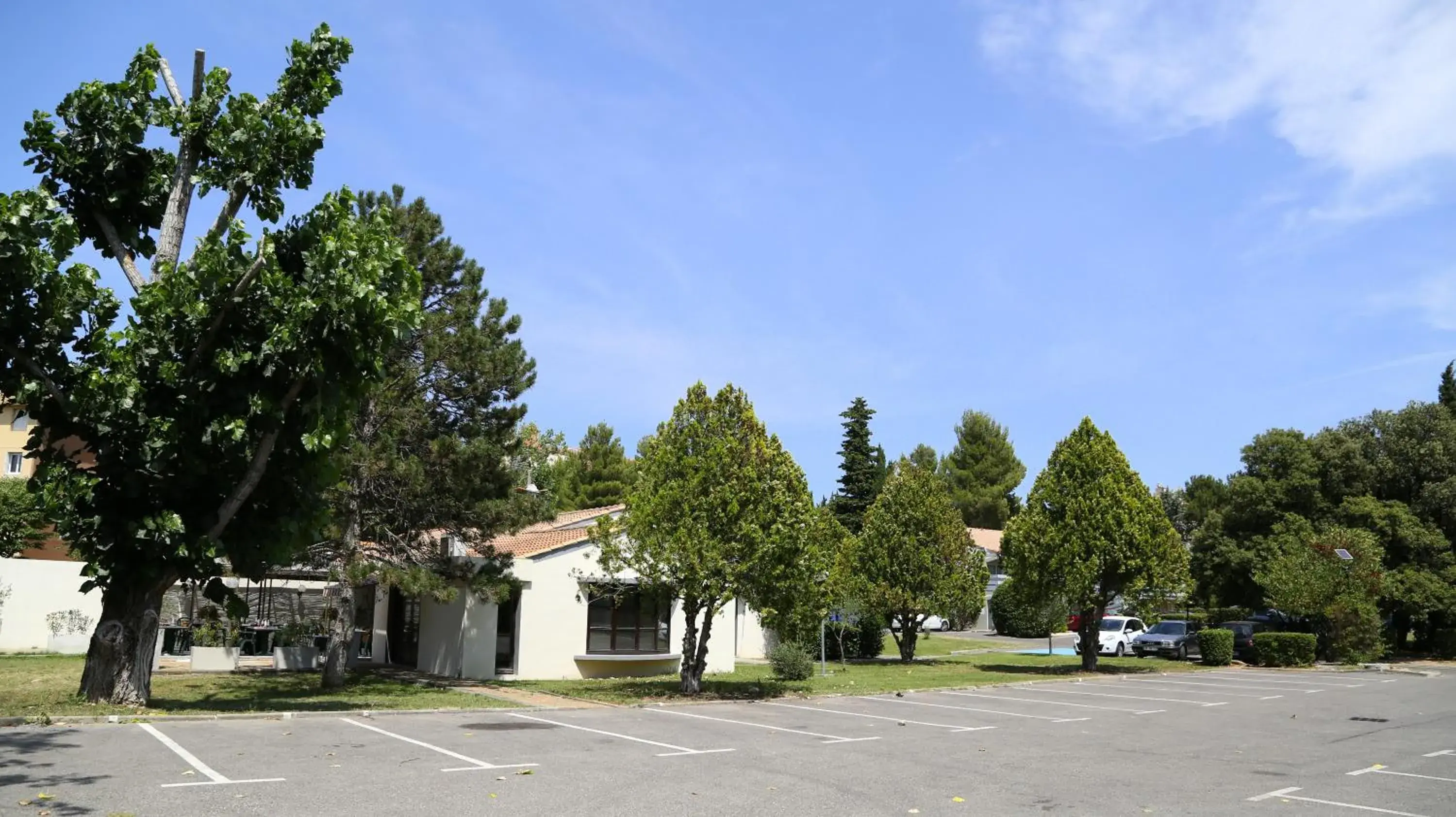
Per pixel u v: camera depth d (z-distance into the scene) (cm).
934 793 971
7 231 1298
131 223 1664
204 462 1455
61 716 1323
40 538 3469
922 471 3334
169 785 892
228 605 1569
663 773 1047
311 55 1691
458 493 2081
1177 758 1253
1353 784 1077
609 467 4500
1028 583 2922
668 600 2112
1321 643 3591
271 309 1497
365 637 3272
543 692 2083
